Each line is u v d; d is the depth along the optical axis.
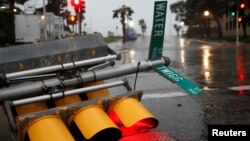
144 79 12.62
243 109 7.29
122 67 4.74
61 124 3.73
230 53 25.75
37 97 4.21
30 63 4.66
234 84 10.69
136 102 4.14
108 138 4.01
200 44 46.91
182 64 18.39
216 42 50.94
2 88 4.45
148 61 4.68
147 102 8.33
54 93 4.27
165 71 4.53
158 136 5.46
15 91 4.32
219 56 23.08
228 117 6.68
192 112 7.17
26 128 3.71
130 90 4.64
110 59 4.84
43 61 4.71
